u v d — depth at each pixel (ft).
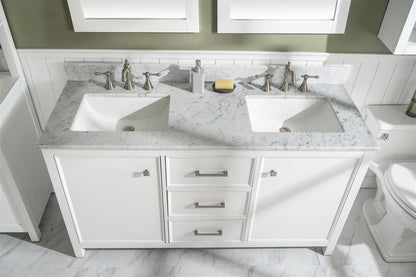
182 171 6.13
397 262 7.59
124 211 6.72
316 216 6.91
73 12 6.26
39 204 7.91
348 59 7.04
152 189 6.38
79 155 5.83
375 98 7.66
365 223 8.29
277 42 6.79
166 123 6.62
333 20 6.40
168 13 6.37
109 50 6.83
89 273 7.25
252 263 7.47
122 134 5.83
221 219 6.91
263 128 6.96
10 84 6.76
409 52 6.08
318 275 7.30
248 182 6.32
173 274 7.27
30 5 6.34
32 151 7.54
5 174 6.58
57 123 6.03
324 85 7.08
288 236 7.27
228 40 6.74
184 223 6.97
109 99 6.80
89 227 6.97
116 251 7.64
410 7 5.61
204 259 7.52
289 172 6.18
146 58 6.92
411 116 7.45
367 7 6.43
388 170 7.14
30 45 6.80
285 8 6.34
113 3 6.27
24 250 7.60
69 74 6.93
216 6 6.32
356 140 5.87
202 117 6.22
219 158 5.94
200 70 6.53
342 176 6.27
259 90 6.91
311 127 6.84
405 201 6.58
